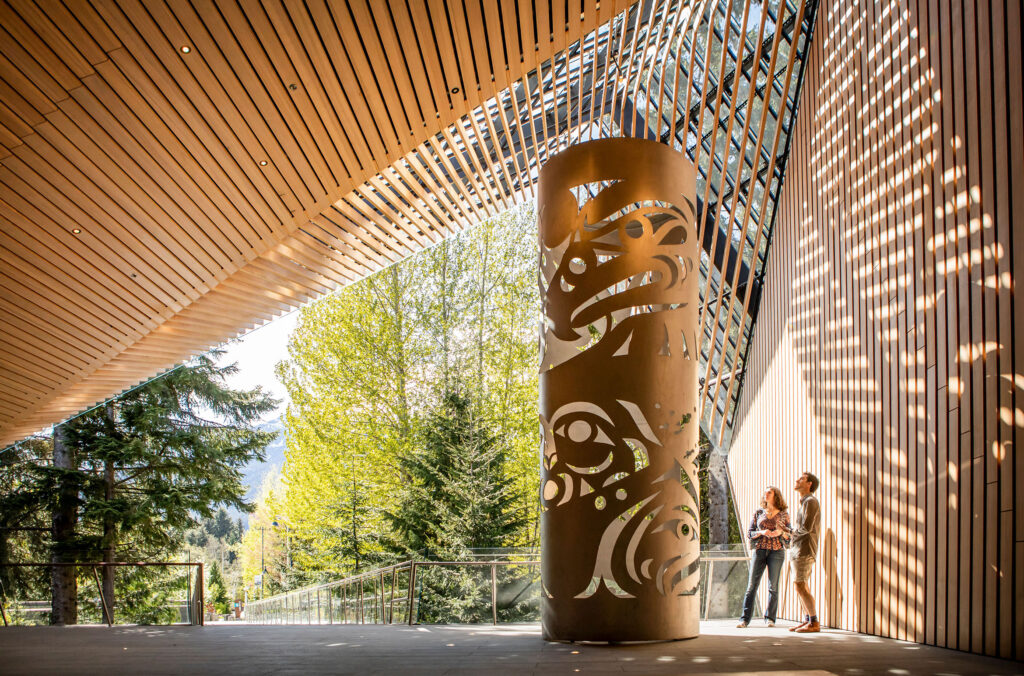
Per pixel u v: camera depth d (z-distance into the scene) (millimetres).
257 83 6531
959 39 5891
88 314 10008
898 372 6898
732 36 11031
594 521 6449
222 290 11578
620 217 6801
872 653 5625
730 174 12477
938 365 6141
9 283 8695
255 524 44531
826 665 4988
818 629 7473
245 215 8953
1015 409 5074
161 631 9633
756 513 8492
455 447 19719
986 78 5484
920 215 6566
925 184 6473
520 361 22922
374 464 22609
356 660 5719
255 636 8422
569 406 6656
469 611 9703
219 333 13062
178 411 23047
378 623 11133
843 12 8594
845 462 8078
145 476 22250
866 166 7828
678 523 6484
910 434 6609
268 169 8039
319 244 11172
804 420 9602
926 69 6508
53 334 10266
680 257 6922
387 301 23969
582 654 5742
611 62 10812
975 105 5648
